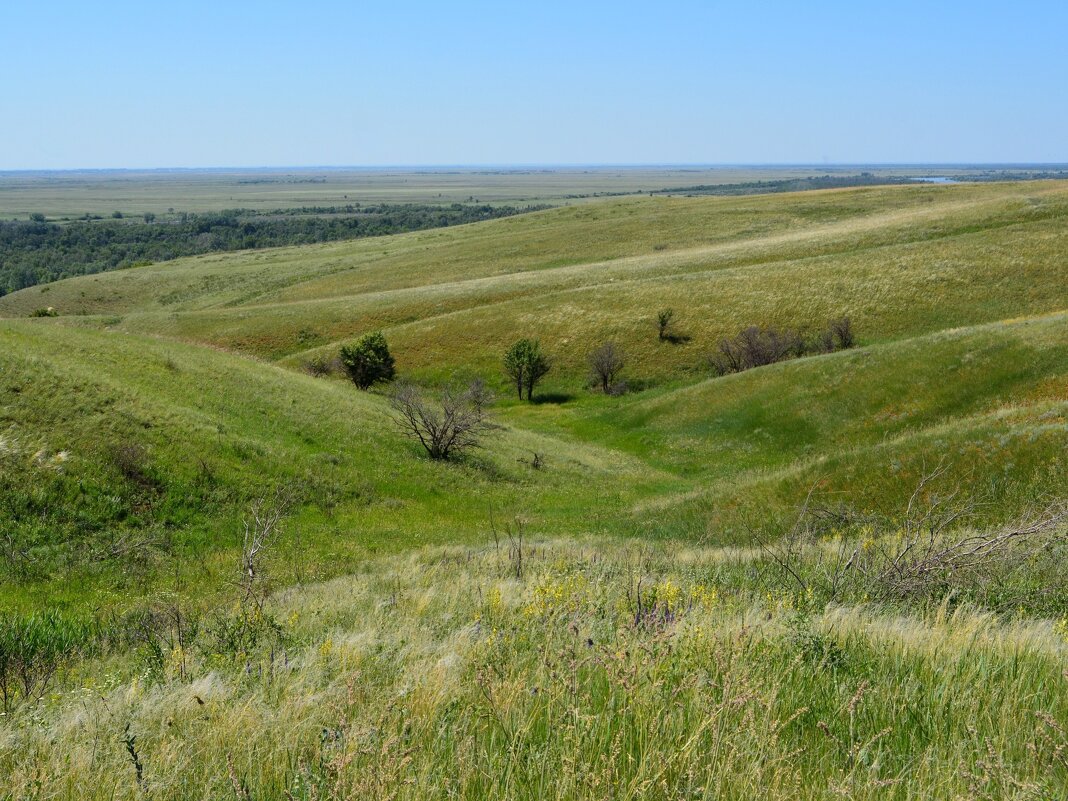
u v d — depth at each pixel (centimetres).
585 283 7200
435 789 313
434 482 2741
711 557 1295
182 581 1592
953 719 385
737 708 367
